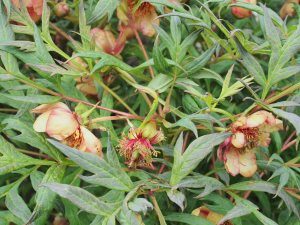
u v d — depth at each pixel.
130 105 0.39
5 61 0.31
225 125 0.34
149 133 0.30
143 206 0.26
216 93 0.37
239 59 0.33
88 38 0.33
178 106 0.35
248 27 0.43
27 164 0.30
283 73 0.29
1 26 0.31
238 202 0.29
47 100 0.30
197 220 0.29
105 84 0.36
